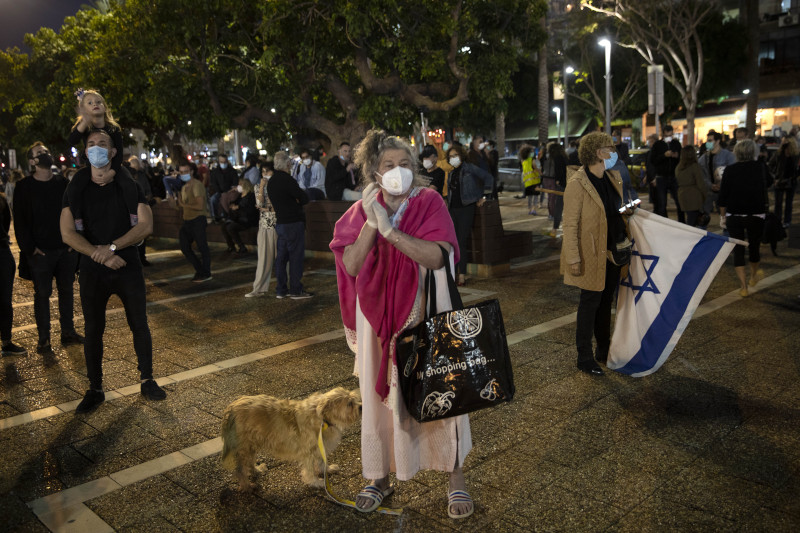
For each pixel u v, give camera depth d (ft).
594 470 10.83
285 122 48.52
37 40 90.94
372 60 47.29
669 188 39.68
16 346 19.66
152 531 9.68
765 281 24.23
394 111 44.86
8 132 133.18
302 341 19.52
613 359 15.81
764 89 116.67
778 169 34.40
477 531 9.27
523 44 46.60
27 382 16.93
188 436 13.03
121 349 19.74
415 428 9.47
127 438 13.05
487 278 27.96
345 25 42.37
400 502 10.21
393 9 39.42
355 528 9.53
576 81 115.96
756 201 21.44
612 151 14.83
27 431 13.62
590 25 102.73
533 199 52.54
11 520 10.05
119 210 14.52
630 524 9.23
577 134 135.64
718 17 102.83
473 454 11.64
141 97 49.83
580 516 9.50
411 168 9.05
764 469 10.59
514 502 9.98
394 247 8.92
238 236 39.55
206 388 15.81
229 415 10.48
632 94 110.93
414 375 8.71
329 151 55.57
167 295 28.14
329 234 35.29
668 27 84.58
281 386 15.69
